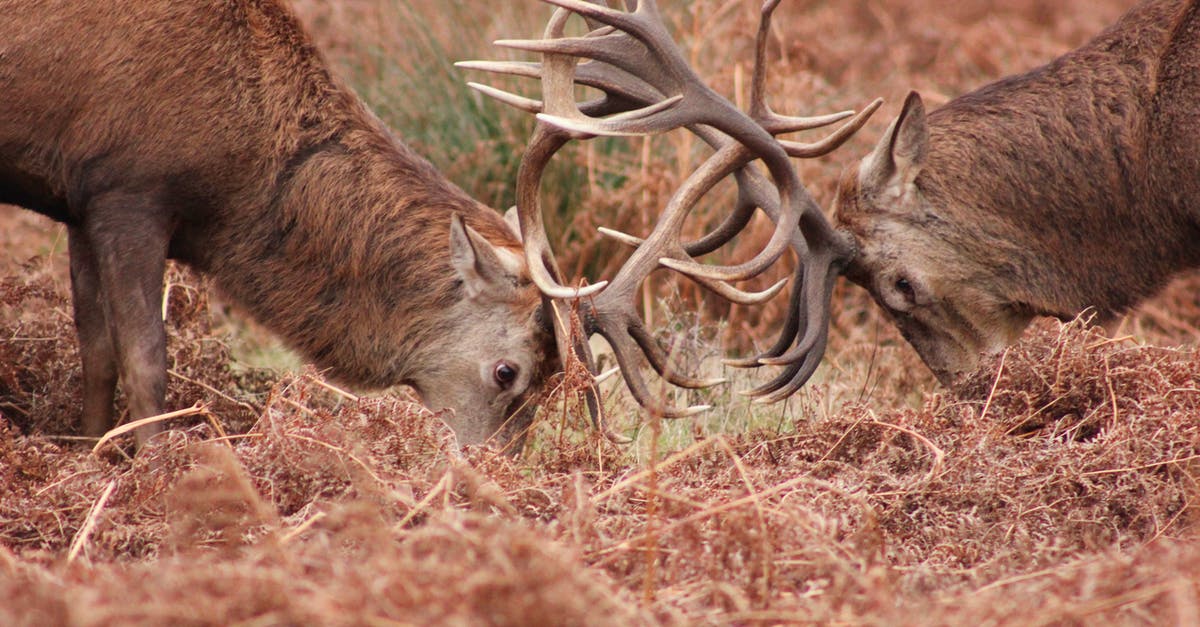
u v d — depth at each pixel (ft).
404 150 33.58
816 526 20.70
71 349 34.40
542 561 16.44
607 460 28.63
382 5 56.24
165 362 30.99
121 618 15.05
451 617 15.34
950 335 34.81
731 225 34.65
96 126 30.42
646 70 29.91
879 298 34.55
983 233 34.09
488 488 23.29
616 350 30.68
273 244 32.32
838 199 34.86
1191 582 18.06
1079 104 34.55
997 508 24.97
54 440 33.17
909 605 18.63
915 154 33.37
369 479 23.68
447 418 32.63
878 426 28.17
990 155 34.27
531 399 32.32
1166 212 34.42
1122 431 26.25
